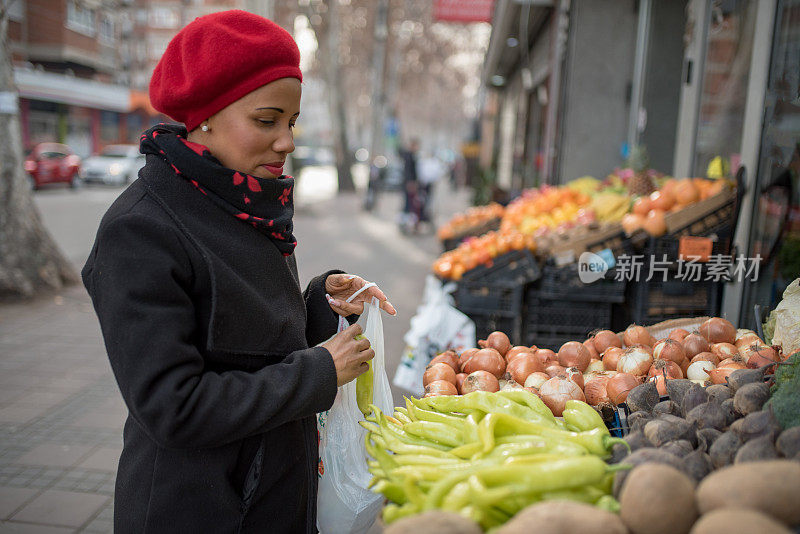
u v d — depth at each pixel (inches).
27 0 1197.1
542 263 181.9
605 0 346.9
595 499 52.3
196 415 53.3
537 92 544.4
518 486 52.3
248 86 57.3
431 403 75.5
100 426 169.5
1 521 126.3
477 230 271.4
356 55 1505.9
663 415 68.6
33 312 280.2
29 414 176.7
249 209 60.4
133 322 52.9
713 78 210.5
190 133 61.9
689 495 45.4
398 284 357.4
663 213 157.0
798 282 94.4
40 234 314.3
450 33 1649.9
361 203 890.7
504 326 181.9
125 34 1784.0
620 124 355.3
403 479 59.2
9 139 298.7
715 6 210.4
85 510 130.5
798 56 152.3
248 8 357.1
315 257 442.9
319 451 76.0
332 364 60.9
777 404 60.3
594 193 237.3
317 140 3484.3
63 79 1171.3
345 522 74.6
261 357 61.6
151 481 59.8
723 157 197.2
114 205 58.4
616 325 180.1
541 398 82.2
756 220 168.4
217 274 56.7
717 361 89.6
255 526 62.7
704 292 157.4
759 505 42.4
